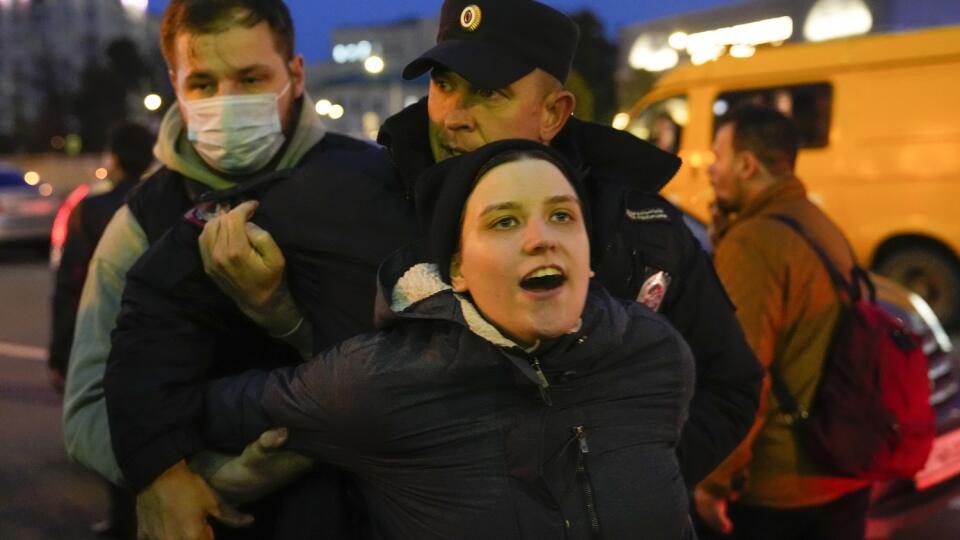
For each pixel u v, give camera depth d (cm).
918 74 912
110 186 453
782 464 268
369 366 151
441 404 150
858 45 941
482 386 150
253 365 192
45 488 512
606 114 2928
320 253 175
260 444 166
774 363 269
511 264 143
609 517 150
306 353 181
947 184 899
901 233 924
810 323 267
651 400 156
